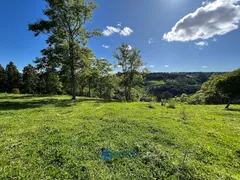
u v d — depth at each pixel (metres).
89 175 4.36
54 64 22.33
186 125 9.66
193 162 5.19
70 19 22.09
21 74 61.56
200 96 37.09
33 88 58.19
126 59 31.20
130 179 4.28
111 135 7.40
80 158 5.23
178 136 7.57
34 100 21.78
